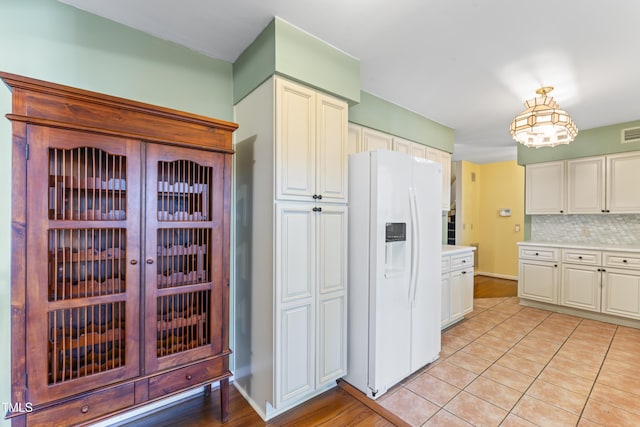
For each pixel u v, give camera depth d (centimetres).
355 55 218
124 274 146
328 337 207
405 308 227
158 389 155
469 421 181
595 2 162
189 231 175
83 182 140
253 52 201
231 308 231
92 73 176
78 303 134
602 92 277
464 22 180
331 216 210
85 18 174
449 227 623
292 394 187
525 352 275
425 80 257
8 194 154
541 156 433
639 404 196
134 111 148
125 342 146
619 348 283
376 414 190
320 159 202
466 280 361
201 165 170
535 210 441
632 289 336
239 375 224
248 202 211
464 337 309
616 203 367
